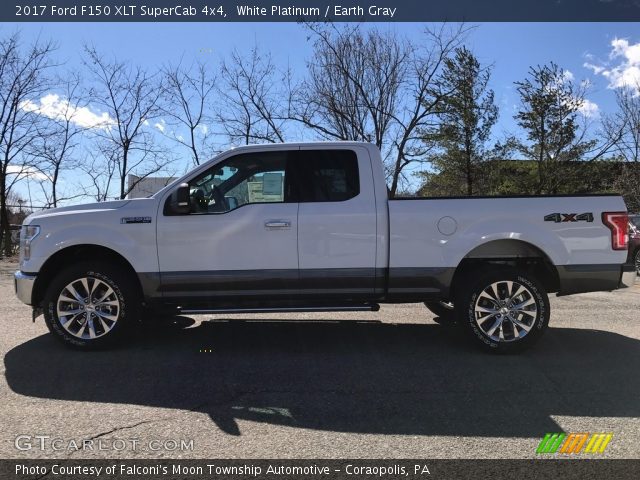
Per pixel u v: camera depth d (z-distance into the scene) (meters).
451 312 6.95
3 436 3.46
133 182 21.34
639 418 3.79
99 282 5.25
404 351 5.46
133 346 5.57
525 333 5.25
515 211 5.23
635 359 5.23
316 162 5.36
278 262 5.20
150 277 5.20
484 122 24.62
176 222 5.20
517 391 4.31
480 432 3.55
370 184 5.30
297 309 5.29
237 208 5.25
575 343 5.85
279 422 3.70
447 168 25.62
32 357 5.14
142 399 4.10
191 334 6.13
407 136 22.16
